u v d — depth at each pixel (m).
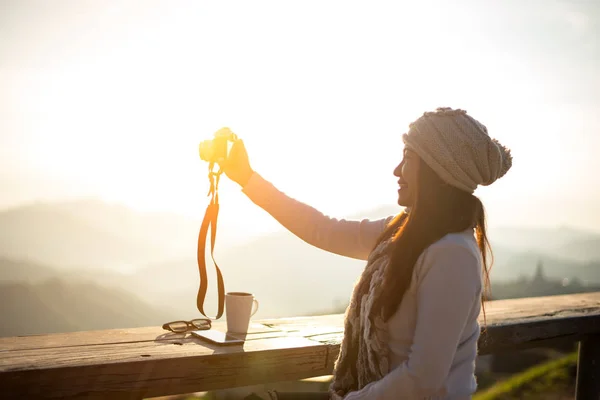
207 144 2.39
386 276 1.77
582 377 3.67
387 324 1.79
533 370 6.22
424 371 1.63
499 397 5.43
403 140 1.82
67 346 2.24
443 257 1.67
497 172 1.78
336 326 2.93
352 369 1.94
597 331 3.50
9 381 1.87
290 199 2.41
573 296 4.12
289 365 2.43
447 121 1.75
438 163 1.72
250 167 2.44
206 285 2.44
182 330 2.61
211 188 2.41
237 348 2.36
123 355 2.15
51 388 1.94
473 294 1.67
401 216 2.00
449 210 1.73
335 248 2.34
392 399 1.68
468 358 1.78
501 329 3.01
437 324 1.63
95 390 2.01
